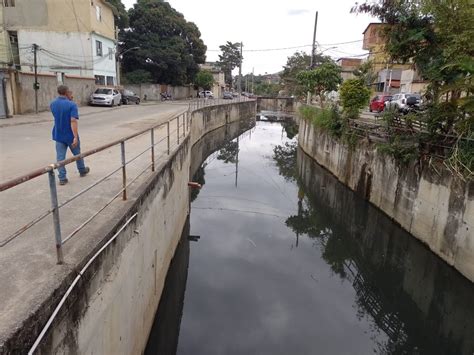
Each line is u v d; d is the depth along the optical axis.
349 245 12.38
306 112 27.34
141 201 5.62
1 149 9.09
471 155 8.44
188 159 13.72
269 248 11.41
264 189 18.14
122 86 36.31
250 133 39.94
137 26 40.09
